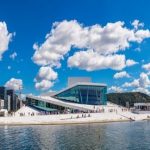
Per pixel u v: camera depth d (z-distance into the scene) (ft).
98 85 622.95
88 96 614.34
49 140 256.11
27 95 569.64
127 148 218.59
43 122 422.00
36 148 221.25
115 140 254.68
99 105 612.70
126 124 421.59
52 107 559.79
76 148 219.82
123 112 547.90
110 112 523.70
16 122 415.44
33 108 555.28
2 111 456.04
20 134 296.30
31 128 358.64
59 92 608.19
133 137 272.92
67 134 294.66
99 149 215.51
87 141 249.55
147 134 294.46
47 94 622.54
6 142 247.70
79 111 533.55
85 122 453.99
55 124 424.05
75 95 607.78
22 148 221.66
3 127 373.81
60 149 216.74
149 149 214.69
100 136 279.90
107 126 386.52
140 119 537.24
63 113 485.97
